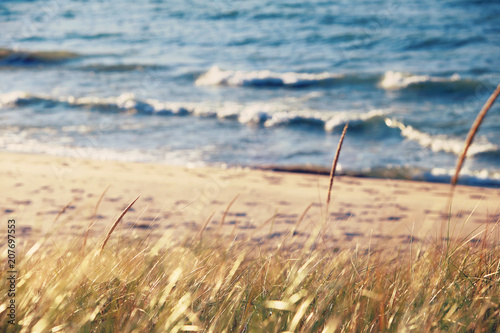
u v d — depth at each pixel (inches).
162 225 253.1
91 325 84.6
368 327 85.7
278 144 534.0
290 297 90.9
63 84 829.8
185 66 954.1
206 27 1278.3
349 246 173.5
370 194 354.3
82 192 333.7
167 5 1535.4
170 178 384.8
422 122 605.0
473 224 256.4
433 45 1069.1
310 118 609.0
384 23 1225.4
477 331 82.2
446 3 1384.1
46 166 414.6
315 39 1137.4
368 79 826.8
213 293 97.6
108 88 803.4
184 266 116.5
